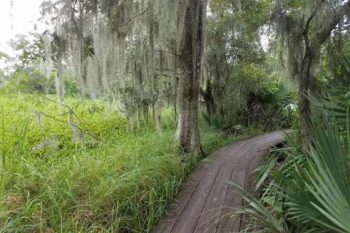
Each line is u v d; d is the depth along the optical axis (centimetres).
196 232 220
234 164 410
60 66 347
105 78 395
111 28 368
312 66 380
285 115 816
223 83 684
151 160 348
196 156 440
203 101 761
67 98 558
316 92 356
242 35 604
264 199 217
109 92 467
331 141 143
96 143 441
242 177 349
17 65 332
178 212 255
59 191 243
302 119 342
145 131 581
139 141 476
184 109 441
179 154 422
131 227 237
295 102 772
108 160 328
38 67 346
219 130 712
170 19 359
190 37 414
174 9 356
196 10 396
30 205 207
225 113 779
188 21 404
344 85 247
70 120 367
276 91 840
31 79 345
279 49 474
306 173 152
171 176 320
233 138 673
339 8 366
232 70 688
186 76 431
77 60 354
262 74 748
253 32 566
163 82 544
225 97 717
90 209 231
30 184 245
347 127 142
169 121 658
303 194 153
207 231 220
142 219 244
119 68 409
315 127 164
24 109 403
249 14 560
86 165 300
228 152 492
